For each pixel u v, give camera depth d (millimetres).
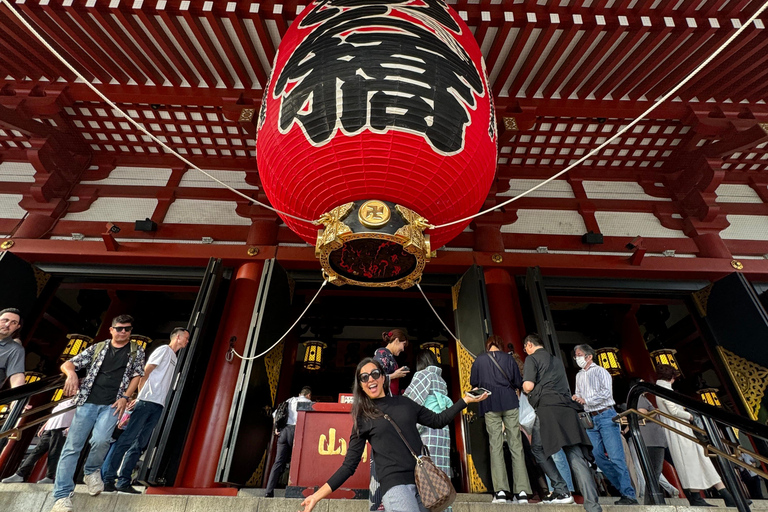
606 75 7438
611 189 9195
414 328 13133
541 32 6621
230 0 6184
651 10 6340
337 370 13367
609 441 4211
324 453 4246
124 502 3463
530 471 5445
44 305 7906
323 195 3414
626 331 11039
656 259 8102
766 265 8039
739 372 7375
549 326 6906
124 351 3773
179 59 7023
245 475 6082
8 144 8727
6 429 3561
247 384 6262
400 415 2344
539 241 8398
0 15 6141
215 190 8742
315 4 4137
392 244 3797
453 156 3270
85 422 3438
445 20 3814
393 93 3176
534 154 8969
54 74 7426
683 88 7543
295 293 9250
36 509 3395
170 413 5895
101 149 8961
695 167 8703
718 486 4637
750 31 6266
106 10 6180
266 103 3729
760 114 7652
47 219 8078
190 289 8492
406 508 2051
